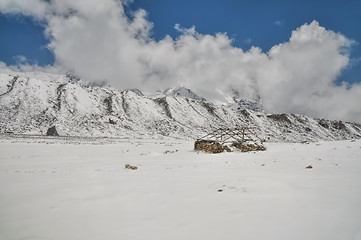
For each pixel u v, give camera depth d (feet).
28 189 27.02
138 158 74.49
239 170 40.27
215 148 105.29
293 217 16.80
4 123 302.45
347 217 16.29
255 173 35.55
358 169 35.53
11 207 20.47
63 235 14.88
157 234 14.78
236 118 546.26
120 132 357.00
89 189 26.94
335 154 62.28
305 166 42.11
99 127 356.59
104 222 16.93
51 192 25.57
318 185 25.62
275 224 15.72
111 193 25.00
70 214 18.67
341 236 13.62
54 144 143.33
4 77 415.23
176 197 23.13
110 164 57.16
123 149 125.49
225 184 27.76
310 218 16.48
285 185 26.17
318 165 42.60
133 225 16.31
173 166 50.98
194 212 18.70
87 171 42.65
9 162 60.39
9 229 15.89
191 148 143.84
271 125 538.06
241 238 13.87
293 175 32.37
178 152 106.73
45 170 44.88
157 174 38.04
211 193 24.41
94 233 15.11
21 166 52.60
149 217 17.79
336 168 37.60
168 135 393.09
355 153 61.93
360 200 19.66
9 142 139.64
